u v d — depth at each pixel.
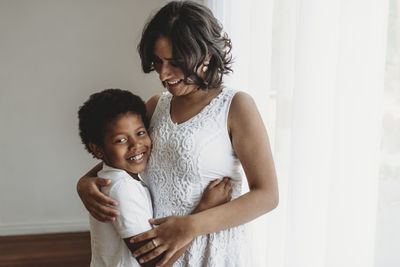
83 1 2.68
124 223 0.88
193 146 0.92
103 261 0.95
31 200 2.92
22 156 2.84
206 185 0.95
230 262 0.99
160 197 0.99
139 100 1.00
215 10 1.83
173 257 0.91
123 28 2.77
